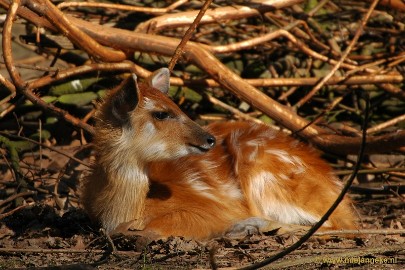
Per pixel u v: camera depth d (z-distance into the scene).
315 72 16.62
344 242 10.52
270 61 16.92
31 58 18.09
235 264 9.23
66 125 14.94
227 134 11.60
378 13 17.91
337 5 18.44
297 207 11.34
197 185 10.88
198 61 13.88
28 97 12.72
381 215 12.57
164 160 10.37
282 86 15.09
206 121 15.75
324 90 16.45
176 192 10.70
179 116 10.40
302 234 10.45
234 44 14.65
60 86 15.05
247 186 11.21
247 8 15.20
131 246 10.05
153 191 10.68
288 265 8.86
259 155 11.34
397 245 9.45
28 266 9.33
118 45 14.00
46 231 10.94
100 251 9.88
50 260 9.62
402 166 14.84
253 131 11.70
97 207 10.56
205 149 10.38
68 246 10.25
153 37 13.93
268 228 10.63
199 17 12.58
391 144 13.52
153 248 9.83
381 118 16.53
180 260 9.38
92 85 15.33
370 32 17.59
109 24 16.47
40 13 12.99
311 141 14.20
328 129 15.73
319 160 11.89
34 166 14.14
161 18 14.75
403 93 15.56
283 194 11.32
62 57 15.80
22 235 11.01
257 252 9.76
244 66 16.83
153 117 10.30
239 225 10.59
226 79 13.85
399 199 13.51
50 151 14.63
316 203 11.38
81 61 15.81
